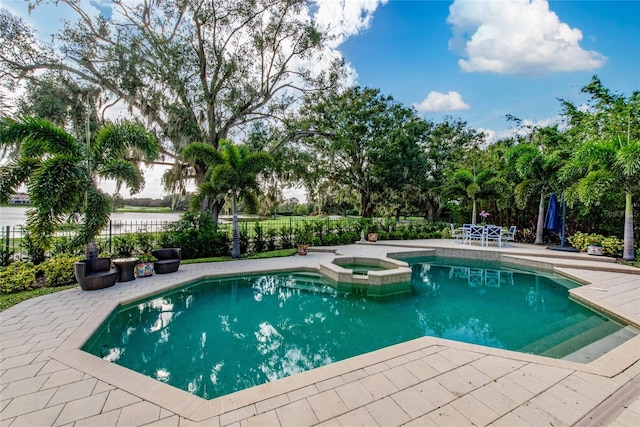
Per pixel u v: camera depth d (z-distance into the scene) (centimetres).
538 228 1098
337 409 212
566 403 220
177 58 1046
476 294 592
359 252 957
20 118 525
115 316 443
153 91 1021
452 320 455
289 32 1245
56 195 496
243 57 1198
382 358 287
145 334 405
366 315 479
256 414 207
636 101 1020
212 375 304
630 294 507
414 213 2056
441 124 1912
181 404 219
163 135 1066
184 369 315
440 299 560
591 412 211
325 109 1548
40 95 918
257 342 384
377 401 221
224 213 1389
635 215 903
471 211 1562
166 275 640
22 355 290
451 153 1770
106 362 279
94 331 357
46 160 525
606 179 747
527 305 521
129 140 614
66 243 691
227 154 853
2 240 632
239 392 233
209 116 1158
